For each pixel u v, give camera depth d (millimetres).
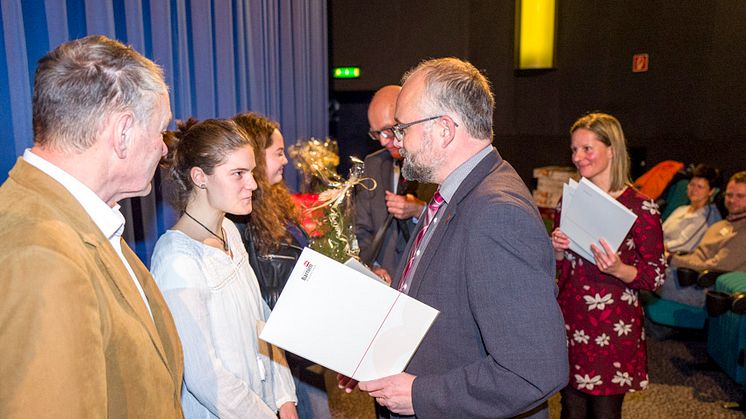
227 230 1559
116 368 835
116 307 848
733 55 4805
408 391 1143
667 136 5270
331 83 5527
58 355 707
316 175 2176
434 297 1185
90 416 734
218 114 2807
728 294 3135
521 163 6008
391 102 2457
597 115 2098
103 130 854
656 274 1931
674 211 4312
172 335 1070
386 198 2412
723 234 3570
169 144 1502
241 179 1400
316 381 2006
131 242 2018
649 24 5238
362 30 5395
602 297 1970
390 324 1124
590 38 5555
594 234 1879
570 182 1975
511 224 1082
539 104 5859
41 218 778
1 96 1510
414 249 1391
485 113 1238
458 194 1209
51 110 833
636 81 5395
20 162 856
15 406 678
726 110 4895
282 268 1833
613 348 1971
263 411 1379
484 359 1110
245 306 1457
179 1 2359
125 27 2020
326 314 1101
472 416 1095
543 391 1045
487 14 5750
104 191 900
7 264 722
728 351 3123
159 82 926
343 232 1800
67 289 732
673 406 2965
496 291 1066
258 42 3248
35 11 1635
